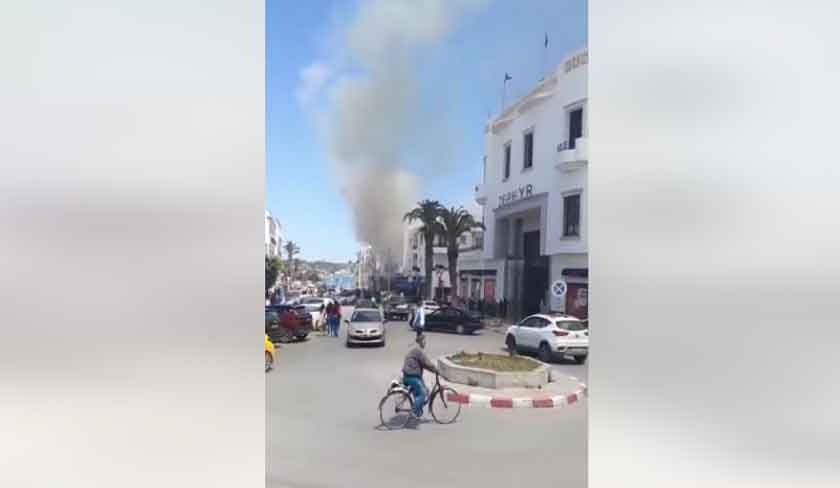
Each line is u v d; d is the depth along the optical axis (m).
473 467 2.34
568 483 2.32
